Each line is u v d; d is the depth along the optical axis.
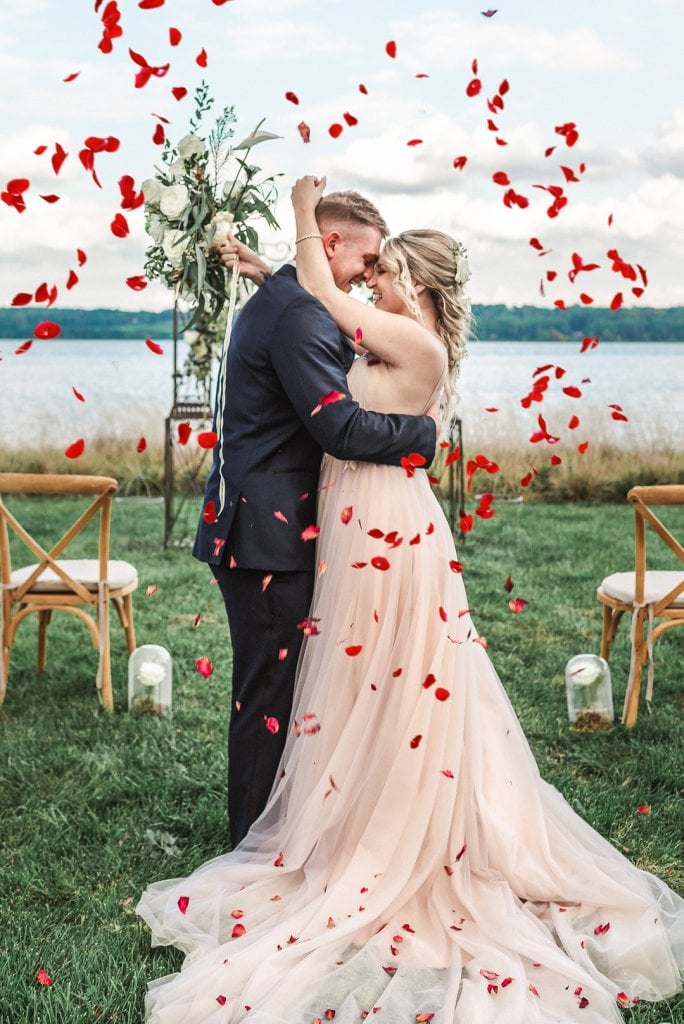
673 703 4.21
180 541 7.54
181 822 3.15
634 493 3.86
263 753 2.81
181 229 2.70
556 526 8.23
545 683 4.46
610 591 4.21
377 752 2.57
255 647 2.77
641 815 3.20
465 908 2.50
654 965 2.38
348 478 2.66
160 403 13.78
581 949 2.41
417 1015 2.15
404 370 2.61
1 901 2.72
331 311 2.62
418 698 2.54
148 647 4.15
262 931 2.46
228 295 2.84
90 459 10.38
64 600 4.21
